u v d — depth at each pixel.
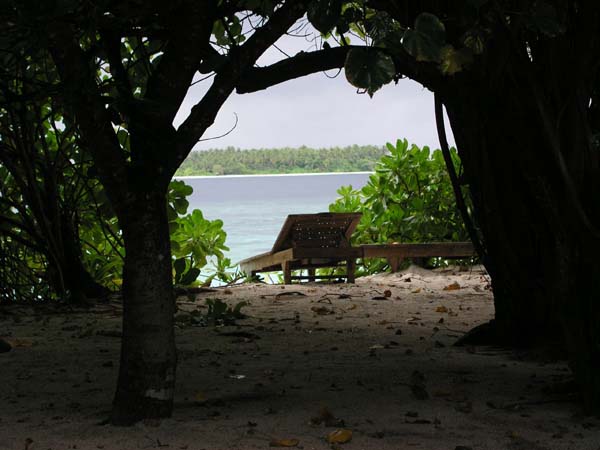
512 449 3.46
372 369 5.25
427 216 13.41
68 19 3.53
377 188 13.95
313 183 147.62
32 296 10.39
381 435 3.66
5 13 3.31
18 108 9.17
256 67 4.86
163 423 3.81
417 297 9.72
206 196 83.56
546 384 4.71
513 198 5.46
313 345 6.36
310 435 3.68
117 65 4.13
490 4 3.89
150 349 3.84
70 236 10.03
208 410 4.17
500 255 5.71
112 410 3.91
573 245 4.07
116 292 10.52
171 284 3.93
